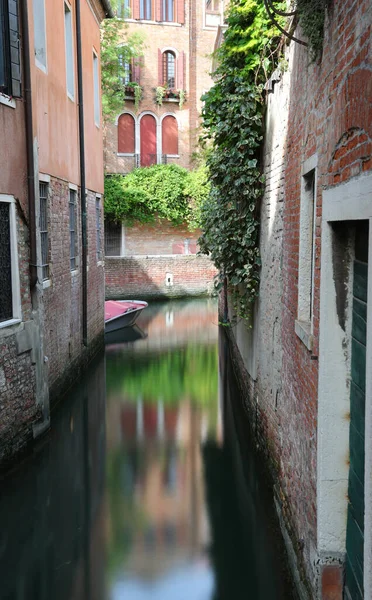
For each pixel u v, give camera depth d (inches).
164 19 1122.0
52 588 185.8
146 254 1045.2
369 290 91.3
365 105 96.9
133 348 578.2
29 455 299.9
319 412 136.2
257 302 298.5
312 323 153.2
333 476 136.0
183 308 869.8
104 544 212.2
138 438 326.3
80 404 394.6
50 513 238.5
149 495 253.8
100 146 585.0
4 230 276.4
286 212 211.6
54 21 382.6
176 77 1139.3
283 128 221.1
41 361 314.2
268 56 251.6
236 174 282.8
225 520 227.9
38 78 339.3
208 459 295.1
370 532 90.2
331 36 128.8
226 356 542.6
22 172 288.7
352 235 130.9
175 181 1023.0
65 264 410.6
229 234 298.5
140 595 180.2
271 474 244.7
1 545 213.9
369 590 90.9
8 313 282.5
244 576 188.9
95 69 568.1
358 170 101.3
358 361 125.0
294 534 180.9
